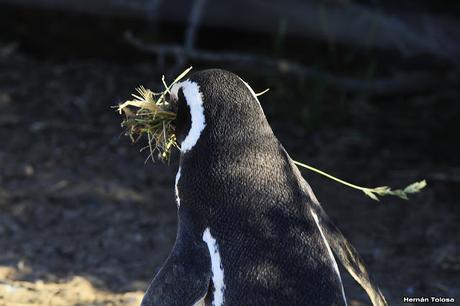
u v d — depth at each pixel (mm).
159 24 16297
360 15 15602
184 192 6223
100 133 13664
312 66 15758
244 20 16016
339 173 12883
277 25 15992
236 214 6000
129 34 15227
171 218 11391
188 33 15125
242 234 5930
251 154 6199
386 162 13312
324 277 5816
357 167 13109
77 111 14258
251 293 5738
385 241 11055
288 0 15664
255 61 14906
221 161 6184
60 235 10836
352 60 16016
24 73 15312
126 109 6891
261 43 16312
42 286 9078
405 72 15617
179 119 6574
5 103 14297
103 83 15031
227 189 6090
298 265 5832
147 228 11086
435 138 14172
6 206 11438
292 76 15109
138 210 11539
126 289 9359
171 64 15930
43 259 10164
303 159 13250
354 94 15297
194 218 6098
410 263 10500
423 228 11430
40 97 14562
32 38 16250
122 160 12930
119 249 10547
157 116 6781
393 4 15844
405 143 13992
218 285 5820
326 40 16094
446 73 15617
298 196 6141
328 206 11906
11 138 13297
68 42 16266
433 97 15391
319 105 14336
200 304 5926
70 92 14742
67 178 12266
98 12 16109
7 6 16250
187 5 16016
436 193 12422
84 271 9883
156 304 5852
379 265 10414
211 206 6062
